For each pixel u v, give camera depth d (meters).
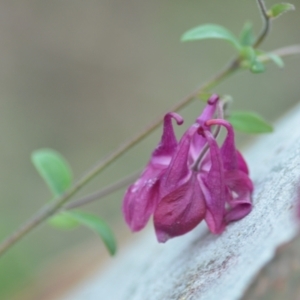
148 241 0.62
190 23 1.56
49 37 1.53
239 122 0.53
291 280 0.40
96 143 1.37
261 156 0.54
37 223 0.57
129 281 0.55
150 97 1.45
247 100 1.34
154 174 0.46
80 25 1.56
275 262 0.40
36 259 1.00
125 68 1.50
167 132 0.46
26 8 1.56
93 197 0.57
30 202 1.19
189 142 0.45
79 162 1.32
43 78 1.47
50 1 1.59
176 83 1.46
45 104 1.43
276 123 0.67
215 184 0.45
